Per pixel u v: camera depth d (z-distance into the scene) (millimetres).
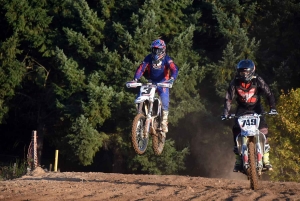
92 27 90875
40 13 96438
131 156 87312
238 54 91375
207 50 101812
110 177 38656
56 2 98125
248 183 34750
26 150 112500
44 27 98000
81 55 93188
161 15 93750
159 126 31281
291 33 93625
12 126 111938
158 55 31234
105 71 88438
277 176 69562
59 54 88188
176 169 86312
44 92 100188
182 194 27859
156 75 32094
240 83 29219
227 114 29406
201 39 101125
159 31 94000
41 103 101875
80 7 92188
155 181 35750
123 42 87625
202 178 37531
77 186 30781
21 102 103250
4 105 98812
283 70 88125
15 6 95562
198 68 91000
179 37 89250
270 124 71375
